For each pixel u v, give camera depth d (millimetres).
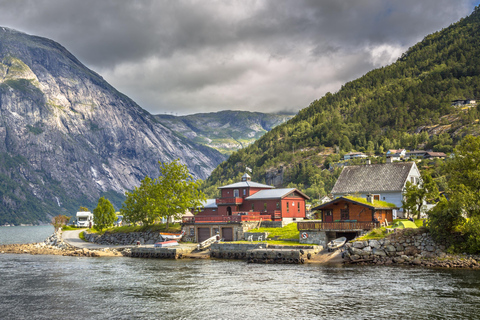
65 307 44750
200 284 54781
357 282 52031
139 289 52781
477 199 66438
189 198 109938
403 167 102062
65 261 84812
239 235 93812
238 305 43594
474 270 57750
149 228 115312
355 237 75250
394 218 90500
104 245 117625
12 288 54906
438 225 64750
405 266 62438
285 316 39344
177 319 39562
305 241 78812
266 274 60281
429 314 38438
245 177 116125
